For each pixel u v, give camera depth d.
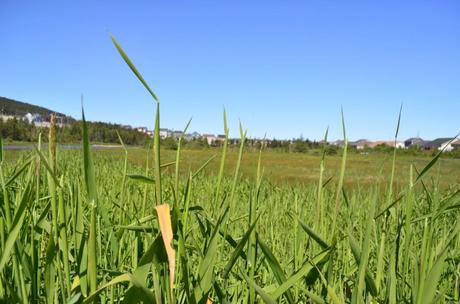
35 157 1.32
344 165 1.24
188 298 1.02
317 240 1.22
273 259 1.17
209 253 1.05
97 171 5.18
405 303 1.35
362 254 1.14
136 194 2.37
